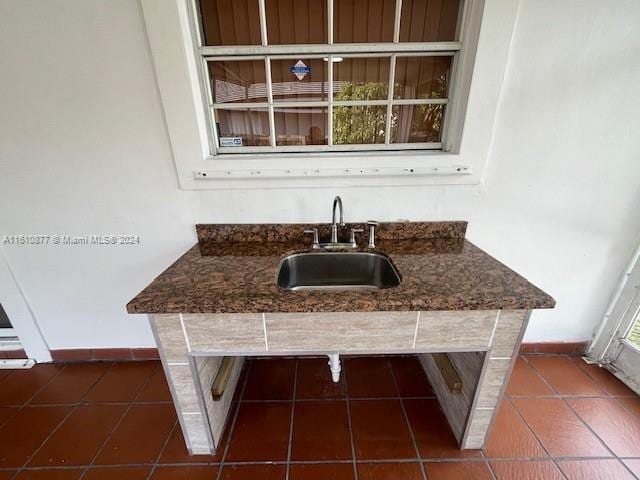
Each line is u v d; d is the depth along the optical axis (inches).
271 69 48.8
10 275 59.9
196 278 41.7
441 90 50.4
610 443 50.1
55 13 42.0
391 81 48.5
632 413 55.2
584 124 49.2
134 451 49.8
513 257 59.5
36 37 43.1
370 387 62.2
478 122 47.9
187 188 52.6
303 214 55.7
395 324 38.8
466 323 38.7
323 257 53.2
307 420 55.0
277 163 50.7
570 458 47.9
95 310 64.5
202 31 46.8
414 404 58.2
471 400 45.1
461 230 56.0
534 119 48.8
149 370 66.9
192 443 48.3
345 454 49.0
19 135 48.9
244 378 64.9
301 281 54.1
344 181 52.6
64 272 60.5
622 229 56.6
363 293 37.1
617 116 48.6
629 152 50.9
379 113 51.9
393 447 50.0
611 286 61.7
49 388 62.3
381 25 46.1
